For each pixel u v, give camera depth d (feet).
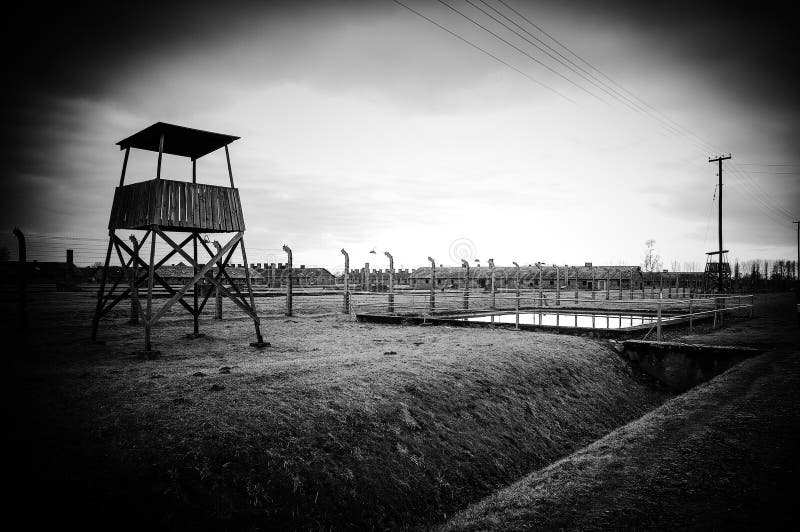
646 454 22.26
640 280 210.79
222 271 50.60
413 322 73.31
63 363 37.01
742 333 61.62
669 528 15.51
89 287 144.97
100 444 20.29
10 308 81.10
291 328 65.92
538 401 37.68
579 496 18.51
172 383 29.40
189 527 17.30
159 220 43.16
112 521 16.58
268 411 25.17
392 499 22.75
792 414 26.55
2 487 16.97
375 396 29.68
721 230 134.21
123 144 49.73
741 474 19.33
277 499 19.80
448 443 28.32
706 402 30.37
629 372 51.08
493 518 17.74
